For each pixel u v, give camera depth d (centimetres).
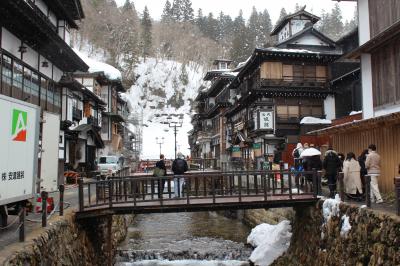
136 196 1451
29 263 757
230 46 12356
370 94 1844
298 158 1927
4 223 978
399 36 1561
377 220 923
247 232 2386
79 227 1241
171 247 2011
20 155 968
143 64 11819
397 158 1418
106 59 10456
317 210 1379
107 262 1491
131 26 12019
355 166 1309
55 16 2536
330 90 3444
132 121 8125
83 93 3369
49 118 1236
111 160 3641
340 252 1113
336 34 10631
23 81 1902
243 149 4259
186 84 11625
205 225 2667
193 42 13475
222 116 5250
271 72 3462
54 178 1273
